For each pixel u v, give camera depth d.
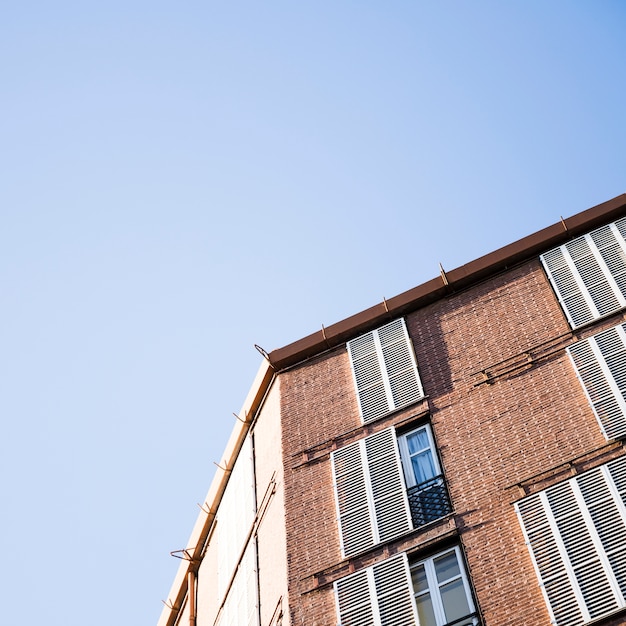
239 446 33.00
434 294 31.05
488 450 26.22
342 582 25.12
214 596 31.89
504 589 23.16
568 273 29.72
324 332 31.69
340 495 27.11
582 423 25.69
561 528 23.58
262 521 29.17
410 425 28.03
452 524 25.00
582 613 21.95
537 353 27.94
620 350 26.81
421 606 23.97
